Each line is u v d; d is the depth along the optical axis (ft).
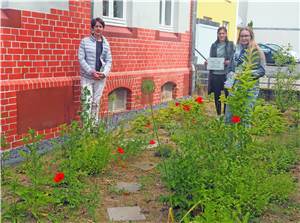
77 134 11.71
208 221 7.32
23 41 13.02
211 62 18.47
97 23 14.80
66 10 14.76
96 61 15.02
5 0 12.66
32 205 8.52
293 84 23.44
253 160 10.12
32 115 13.44
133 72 20.08
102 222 8.54
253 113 10.41
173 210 8.92
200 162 8.98
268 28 62.80
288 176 10.52
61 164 10.50
